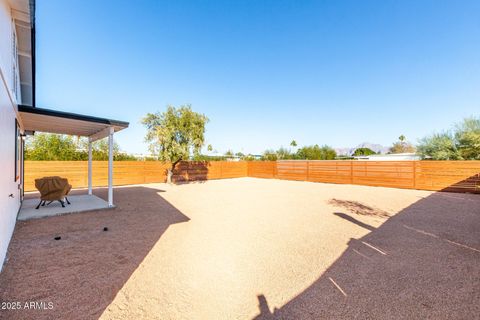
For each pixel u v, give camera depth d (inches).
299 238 195.0
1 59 133.1
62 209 275.1
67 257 146.0
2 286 109.3
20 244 167.6
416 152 639.1
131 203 340.5
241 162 890.1
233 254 158.1
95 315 89.0
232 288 113.2
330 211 307.4
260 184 653.9
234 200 392.5
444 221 251.9
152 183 626.2
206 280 120.9
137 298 102.3
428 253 160.9
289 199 405.1
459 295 106.8
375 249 169.3
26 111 222.2
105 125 290.8
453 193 466.6
